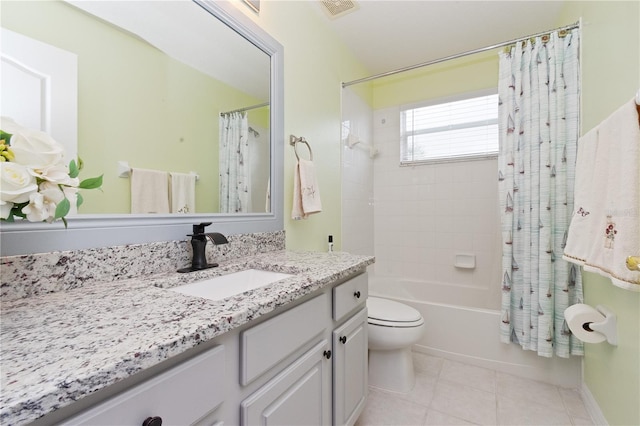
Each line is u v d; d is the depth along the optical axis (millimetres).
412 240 2756
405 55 2533
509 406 1513
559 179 1702
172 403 513
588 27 1563
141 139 989
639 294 1032
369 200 2795
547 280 1673
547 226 1691
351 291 1178
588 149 1224
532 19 2037
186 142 1140
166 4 1078
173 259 1036
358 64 2604
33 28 752
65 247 781
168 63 1081
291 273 1096
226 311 616
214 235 1055
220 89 1279
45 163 567
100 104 884
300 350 890
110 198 896
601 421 1335
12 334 497
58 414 386
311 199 1662
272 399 757
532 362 1761
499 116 1918
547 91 1759
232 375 655
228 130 1318
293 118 1726
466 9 1937
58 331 510
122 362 415
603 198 1094
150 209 1004
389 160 2865
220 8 1262
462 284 2543
